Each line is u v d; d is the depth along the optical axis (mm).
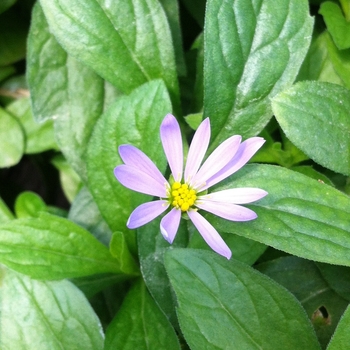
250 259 125
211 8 132
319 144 125
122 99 135
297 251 111
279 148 144
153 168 118
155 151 131
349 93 129
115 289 159
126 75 145
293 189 117
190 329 109
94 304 158
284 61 135
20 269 125
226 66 134
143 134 133
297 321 112
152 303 130
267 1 135
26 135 183
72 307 129
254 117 135
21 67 199
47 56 164
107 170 136
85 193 164
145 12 145
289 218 115
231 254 120
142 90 133
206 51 132
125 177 114
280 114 124
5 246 127
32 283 130
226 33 133
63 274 129
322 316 136
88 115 165
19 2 190
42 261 128
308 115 125
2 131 181
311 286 140
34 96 164
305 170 138
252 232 114
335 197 116
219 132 135
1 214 172
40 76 164
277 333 112
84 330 128
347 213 114
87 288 140
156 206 118
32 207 174
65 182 189
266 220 115
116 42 144
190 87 178
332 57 149
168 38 146
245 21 134
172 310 130
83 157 163
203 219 117
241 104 135
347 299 136
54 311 129
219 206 117
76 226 134
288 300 113
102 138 136
